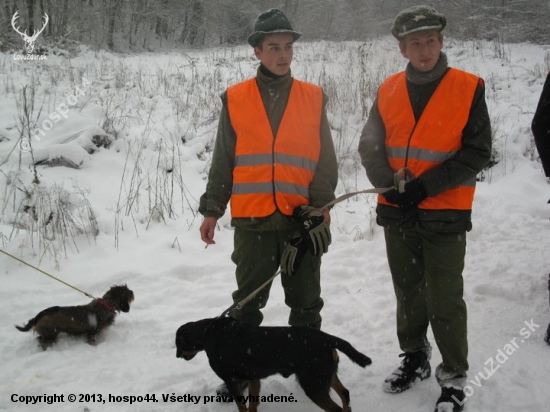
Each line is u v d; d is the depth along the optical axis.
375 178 3.29
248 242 3.34
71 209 6.23
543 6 19.25
